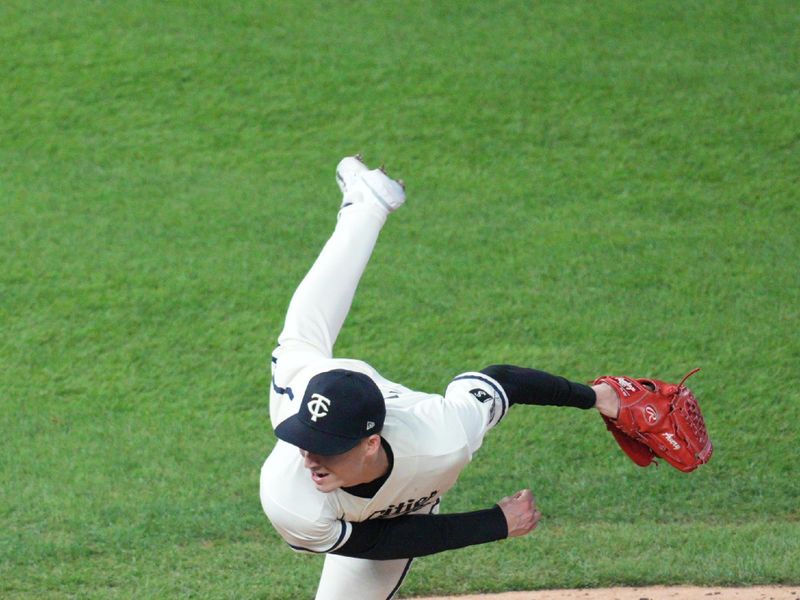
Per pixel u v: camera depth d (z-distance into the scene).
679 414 15.55
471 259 31.84
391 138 37.38
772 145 36.88
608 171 35.91
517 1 44.69
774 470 23.50
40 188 34.94
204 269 31.19
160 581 19.45
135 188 35.03
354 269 15.64
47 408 25.94
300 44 42.00
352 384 12.07
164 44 41.66
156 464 23.80
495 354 27.77
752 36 42.97
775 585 18.88
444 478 13.05
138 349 28.05
